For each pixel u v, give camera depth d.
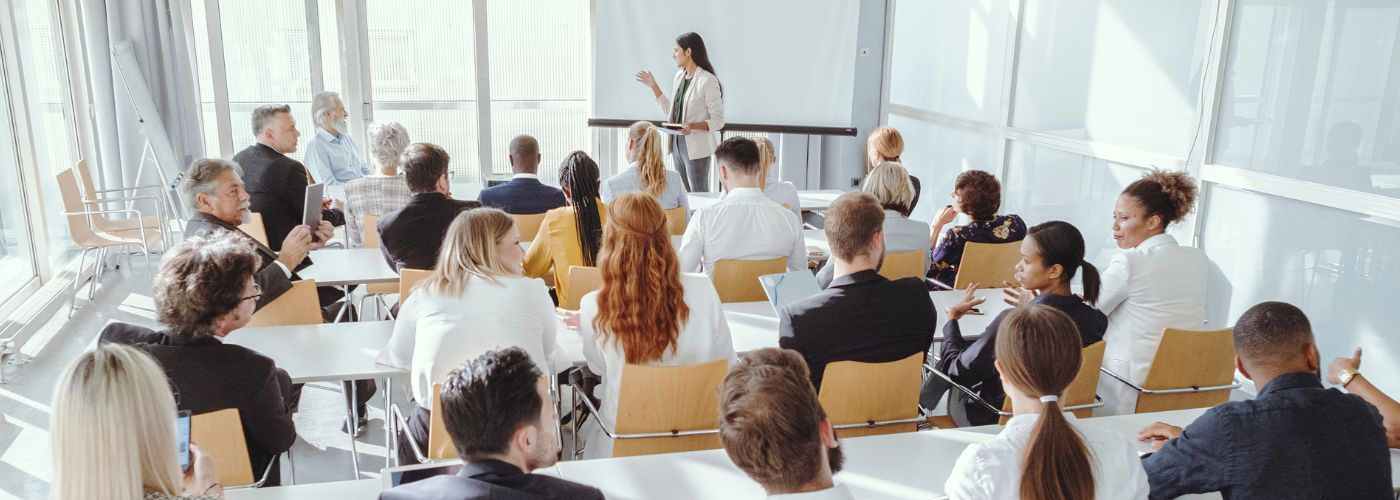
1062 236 2.66
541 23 7.41
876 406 2.64
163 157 6.48
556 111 7.64
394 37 7.22
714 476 2.19
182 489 1.61
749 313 3.50
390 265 3.76
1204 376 2.89
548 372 2.81
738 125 7.23
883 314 2.62
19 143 5.64
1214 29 4.27
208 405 2.28
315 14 7.03
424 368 2.54
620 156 7.66
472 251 2.62
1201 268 2.99
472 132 7.55
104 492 1.50
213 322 2.30
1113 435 1.74
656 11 7.00
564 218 3.64
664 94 7.14
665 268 2.60
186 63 6.88
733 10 7.01
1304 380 1.90
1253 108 4.15
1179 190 3.00
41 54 6.03
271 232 4.69
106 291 5.77
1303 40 3.85
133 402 1.51
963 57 6.44
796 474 1.44
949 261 4.06
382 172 5.15
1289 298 4.07
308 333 3.14
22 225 5.73
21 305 5.45
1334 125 3.73
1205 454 1.89
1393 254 3.53
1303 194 3.88
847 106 7.25
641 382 2.52
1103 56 5.05
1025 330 1.66
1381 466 1.86
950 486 1.71
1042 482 1.57
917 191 5.14
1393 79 3.45
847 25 7.11
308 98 7.18
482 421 1.56
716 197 5.83
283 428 2.45
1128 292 3.01
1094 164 5.20
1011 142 6.00
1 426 3.93
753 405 1.44
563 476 2.17
